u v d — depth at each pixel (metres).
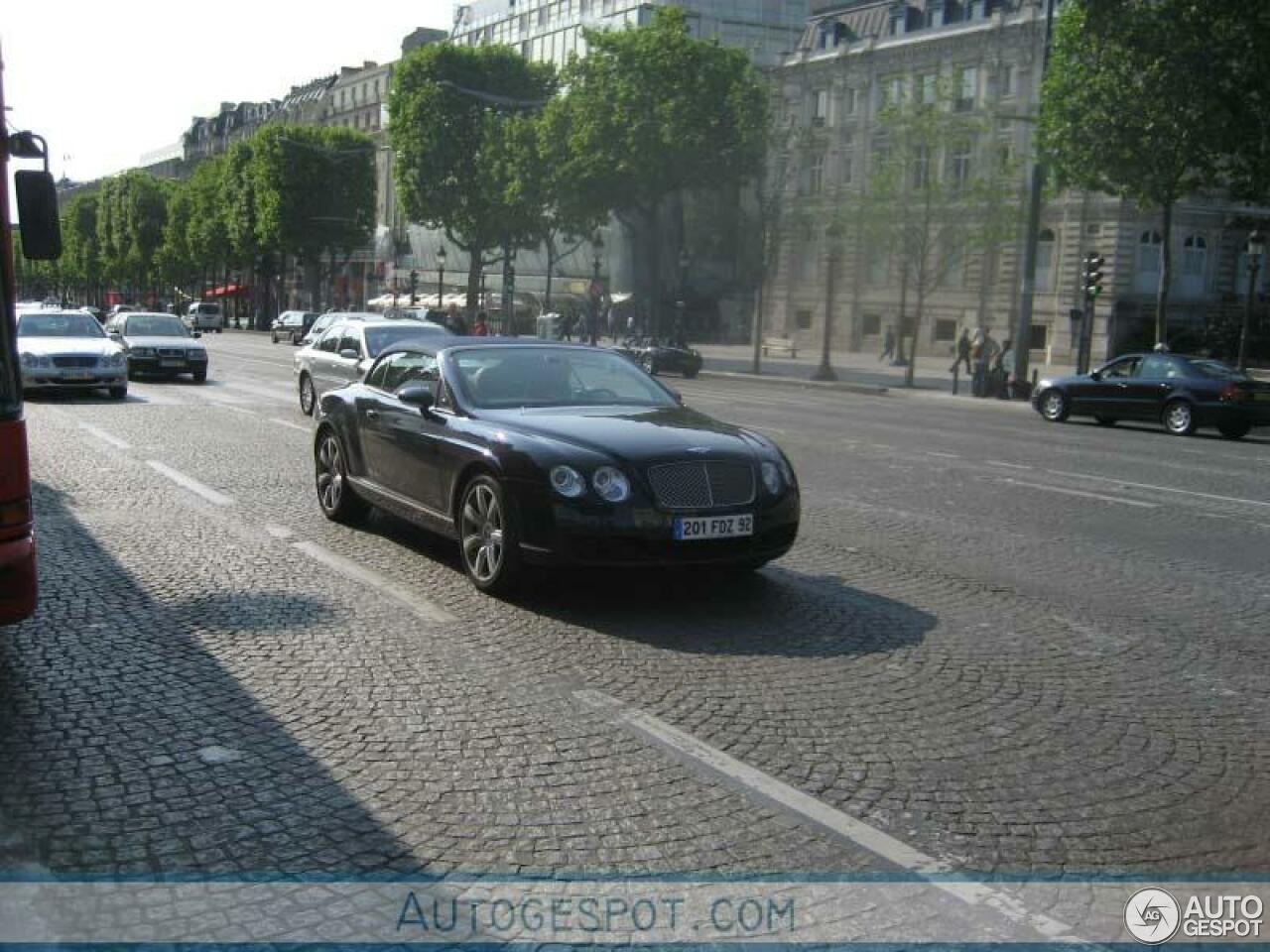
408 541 9.05
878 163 42.47
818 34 64.56
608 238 75.56
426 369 8.60
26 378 20.28
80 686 5.48
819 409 25.70
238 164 86.69
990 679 5.88
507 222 57.47
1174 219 52.12
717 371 43.97
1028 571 8.58
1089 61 30.30
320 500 10.03
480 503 7.41
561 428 7.25
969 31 55.16
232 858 3.81
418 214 59.78
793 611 7.16
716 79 45.28
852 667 6.02
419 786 4.39
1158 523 10.98
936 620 7.06
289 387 24.92
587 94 46.06
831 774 4.59
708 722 5.14
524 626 6.68
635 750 4.79
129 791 4.31
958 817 4.23
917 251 41.22
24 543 5.21
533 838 3.98
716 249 61.69
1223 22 28.08
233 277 114.12
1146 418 23.81
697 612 7.08
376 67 108.88
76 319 22.34
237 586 7.51
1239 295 54.00
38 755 4.64
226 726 5.00
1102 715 5.38
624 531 6.74
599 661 6.01
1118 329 51.28
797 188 64.56
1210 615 7.40
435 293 91.06
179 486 11.47
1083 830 4.15
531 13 87.81
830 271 40.72
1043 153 32.00
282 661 5.91
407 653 6.11
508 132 52.47
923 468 14.61
